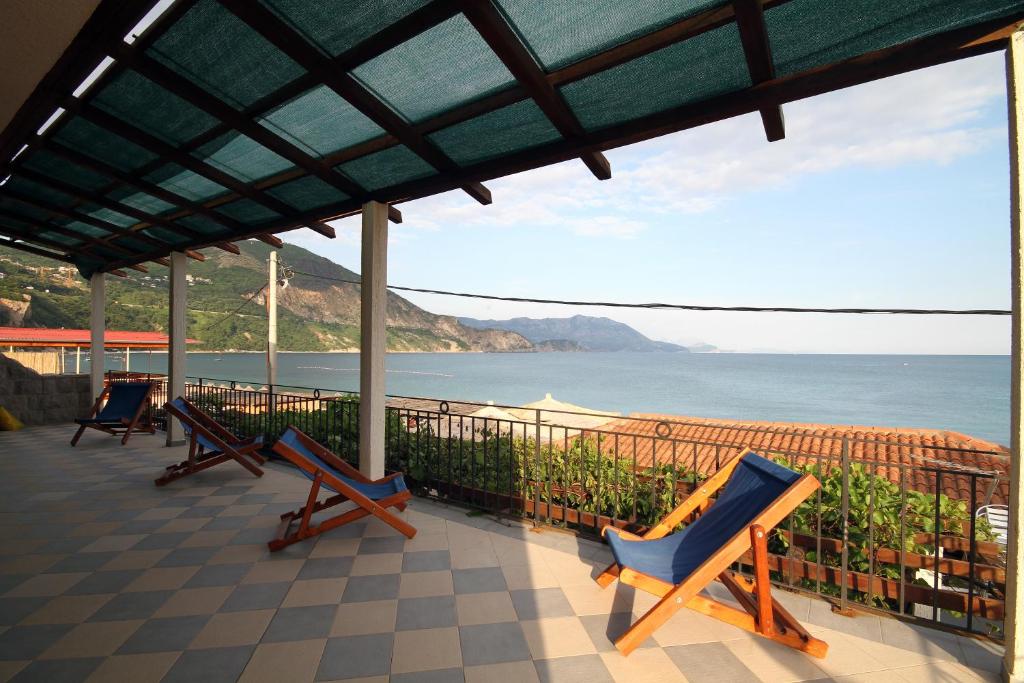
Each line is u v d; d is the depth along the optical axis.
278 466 5.98
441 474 4.89
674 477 4.13
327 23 2.74
